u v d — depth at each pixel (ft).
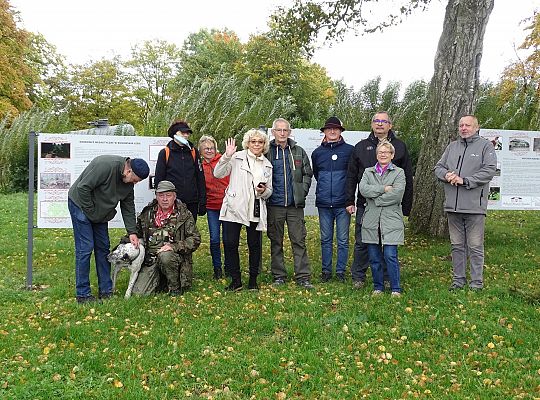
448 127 33.60
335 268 27.09
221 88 60.08
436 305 20.52
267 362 15.14
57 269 26.96
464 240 23.15
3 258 29.96
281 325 18.29
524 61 90.17
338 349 16.16
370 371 14.80
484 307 20.21
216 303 20.86
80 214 20.76
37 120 73.72
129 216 21.84
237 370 14.73
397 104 61.82
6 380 13.85
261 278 25.29
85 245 21.01
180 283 22.65
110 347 16.17
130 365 14.89
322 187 24.67
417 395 13.32
